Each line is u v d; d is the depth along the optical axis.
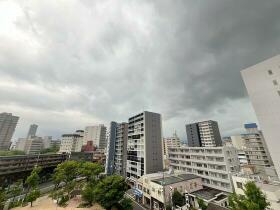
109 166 75.00
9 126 135.62
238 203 17.95
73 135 140.62
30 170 67.38
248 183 19.06
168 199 35.56
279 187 28.78
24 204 37.56
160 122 62.84
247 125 71.62
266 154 64.44
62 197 40.06
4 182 57.47
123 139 74.69
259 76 31.38
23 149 139.75
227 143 109.75
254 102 31.31
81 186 52.31
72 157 96.12
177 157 62.81
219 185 45.62
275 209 25.44
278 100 28.28
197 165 53.84
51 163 81.12
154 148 57.38
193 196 36.78
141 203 41.97
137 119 63.88
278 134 27.44
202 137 106.56
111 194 30.39
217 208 27.33
